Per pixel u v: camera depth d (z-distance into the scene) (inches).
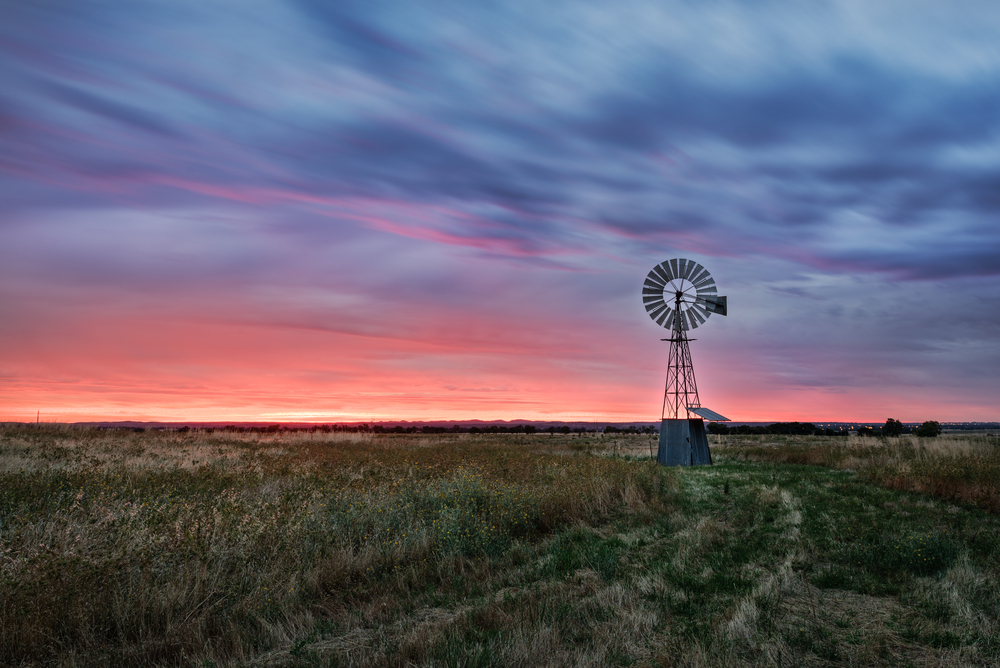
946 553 359.3
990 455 820.6
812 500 593.6
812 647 239.8
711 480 791.7
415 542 372.8
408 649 226.7
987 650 236.2
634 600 295.6
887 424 2554.1
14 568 266.1
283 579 298.4
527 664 215.9
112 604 252.8
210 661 216.1
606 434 3260.3
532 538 442.0
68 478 488.7
